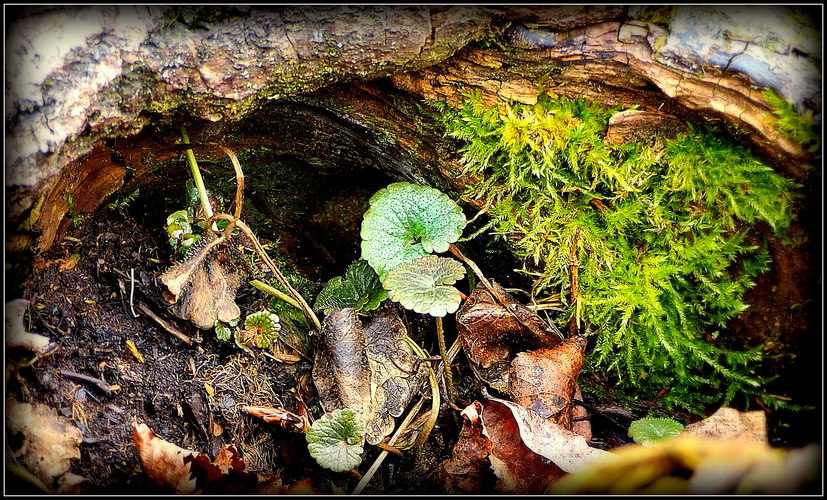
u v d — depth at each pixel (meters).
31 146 0.30
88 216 0.35
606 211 0.35
